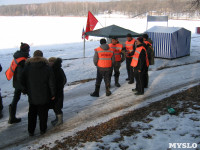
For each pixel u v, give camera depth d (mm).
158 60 14164
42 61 4523
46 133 4828
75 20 69125
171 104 5969
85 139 4297
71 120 5438
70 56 15312
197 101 6105
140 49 6879
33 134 4727
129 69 8820
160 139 4164
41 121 4711
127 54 8516
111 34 9633
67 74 10609
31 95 4523
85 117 5602
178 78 9250
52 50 18219
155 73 10305
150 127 4691
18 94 5320
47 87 4559
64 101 6766
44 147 4184
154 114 5371
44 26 46438
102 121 5309
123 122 5039
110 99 6859
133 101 6633
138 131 4527
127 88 7949
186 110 5496
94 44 21984
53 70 4922
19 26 45906
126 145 4004
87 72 10992
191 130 4449
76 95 7344
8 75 5250
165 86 8078
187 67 11750
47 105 4715
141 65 6914
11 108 5227
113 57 6898
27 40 26609
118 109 6062
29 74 4477
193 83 8438
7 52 18328
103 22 59594
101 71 6895
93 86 8398
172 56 14438
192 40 24656
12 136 4727
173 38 14211
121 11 164375
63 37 29516
